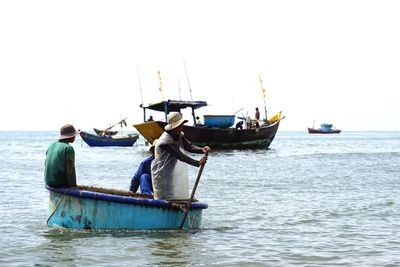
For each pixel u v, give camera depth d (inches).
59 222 404.5
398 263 322.0
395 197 664.4
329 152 2146.9
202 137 1815.9
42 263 313.3
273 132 2090.3
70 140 406.9
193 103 1685.5
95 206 390.9
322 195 686.5
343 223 470.6
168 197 406.6
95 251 341.1
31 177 947.3
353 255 343.3
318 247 367.6
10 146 3070.9
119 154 1952.5
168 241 370.9
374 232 426.6
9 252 339.0
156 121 1605.6
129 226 393.1
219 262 320.5
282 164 1336.1
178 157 398.3
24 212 518.3
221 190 741.9
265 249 358.6
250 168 1197.1
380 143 3870.6
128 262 316.8
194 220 416.2
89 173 1091.9
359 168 1214.3
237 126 1919.3
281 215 514.0
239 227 445.7
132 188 441.1
